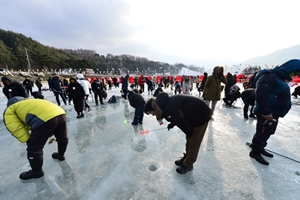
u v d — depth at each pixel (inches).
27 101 71.3
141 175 77.2
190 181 72.7
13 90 148.9
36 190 69.1
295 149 100.7
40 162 74.5
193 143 70.7
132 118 180.9
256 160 88.4
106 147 108.0
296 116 179.8
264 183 70.7
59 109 78.4
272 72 77.4
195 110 64.8
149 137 124.3
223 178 74.5
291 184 69.9
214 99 156.8
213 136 123.3
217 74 151.4
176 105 63.2
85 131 139.8
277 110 77.7
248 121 162.6
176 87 388.8
